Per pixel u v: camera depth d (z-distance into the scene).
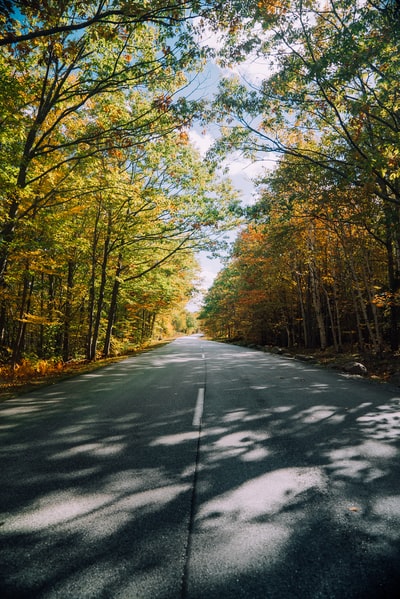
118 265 19.41
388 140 8.66
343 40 7.85
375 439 4.36
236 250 21.33
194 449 4.00
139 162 15.00
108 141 9.77
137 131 9.94
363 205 11.02
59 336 22.83
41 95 9.95
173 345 33.25
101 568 1.99
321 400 6.75
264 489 3.00
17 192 8.73
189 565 2.01
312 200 11.62
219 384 8.80
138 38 9.65
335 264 19.75
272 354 21.17
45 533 2.34
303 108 10.36
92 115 11.84
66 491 2.97
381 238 14.70
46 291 22.39
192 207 16.45
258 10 8.05
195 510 2.64
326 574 1.94
